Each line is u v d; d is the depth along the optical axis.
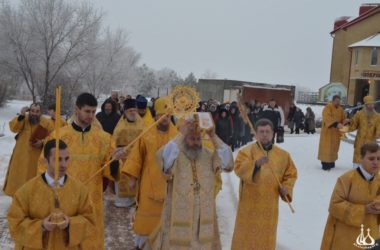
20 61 33.00
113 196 10.28
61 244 4.13
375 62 42.50
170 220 5.09
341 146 17.25
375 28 45.41
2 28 32.56
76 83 36.41
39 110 8.92
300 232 7.29
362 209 4.81
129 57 46.69
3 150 15.97
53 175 4.15
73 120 5.62
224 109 16.39
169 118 6.35
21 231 4.02
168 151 5.10
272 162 5.53
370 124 11.20
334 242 5.08
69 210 4.16
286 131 31.19
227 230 7.84
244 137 20.12
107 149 5.64
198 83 44.31
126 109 8.97
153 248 5.28
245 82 42.69
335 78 50.22
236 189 10.66
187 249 4.97
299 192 9.86
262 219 5.46
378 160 4.92
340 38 49.72
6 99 34.38
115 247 6.98
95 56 36.34
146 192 6.34
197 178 5.07
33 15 32.78
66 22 33.38
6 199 9.45
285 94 33.44
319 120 37.81
